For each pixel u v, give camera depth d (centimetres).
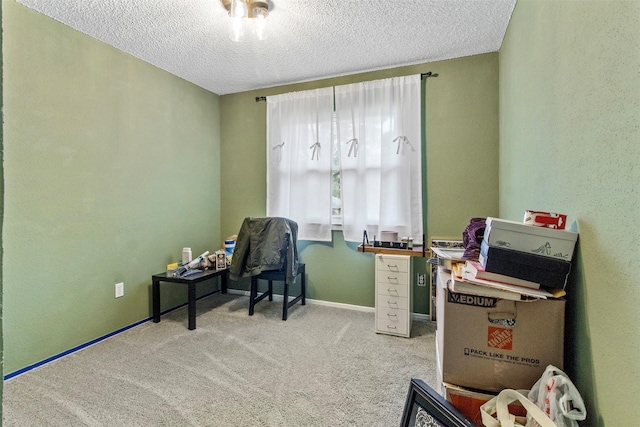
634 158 81
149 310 292
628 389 83
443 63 289
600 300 98
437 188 295
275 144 347
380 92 302
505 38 241
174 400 175
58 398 177
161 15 215
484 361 121
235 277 296
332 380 195
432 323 290
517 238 118
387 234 290
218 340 250
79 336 234
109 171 256
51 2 199
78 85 232
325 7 209
